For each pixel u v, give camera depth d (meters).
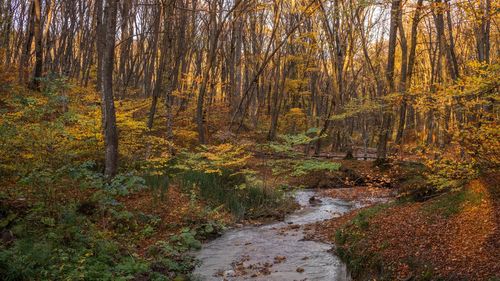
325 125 25.28
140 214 11.41
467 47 31.48
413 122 33.09
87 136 13.59
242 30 35.31
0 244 7.74
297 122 34.50
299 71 35.31
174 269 8.56
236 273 8.44
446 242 6.82
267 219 13.88
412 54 20.20
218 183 15.34
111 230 10.20
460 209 7.75
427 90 8.49
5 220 8.76
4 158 10.48
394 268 6.83
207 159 16.69
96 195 10.37
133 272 7.67
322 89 43.78
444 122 8.48
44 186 9.66
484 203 7.47
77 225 9.11
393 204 10.31
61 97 12.55
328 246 9.98
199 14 31.12
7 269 6.45
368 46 35.34
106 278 6.94
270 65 40.50
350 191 19.00
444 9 10.70
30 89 18.84
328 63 40.19
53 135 11.09
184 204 12.84
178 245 10.29
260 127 33.41
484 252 6.08
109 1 13.10
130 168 15.11
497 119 7.42
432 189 9.72
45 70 28.08
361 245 8.31
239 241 11.05
